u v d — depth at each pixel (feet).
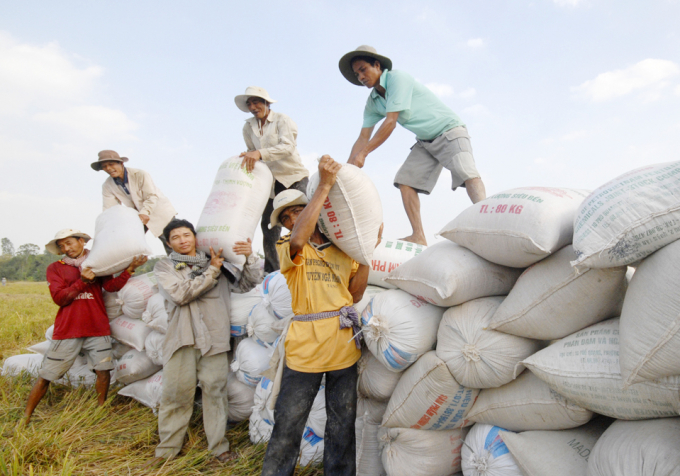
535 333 7.01
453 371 7.63
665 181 5.62
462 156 13.15
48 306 41.27
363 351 9.40
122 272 13.51
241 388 12.22
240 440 11.59
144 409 13.39
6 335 25.04
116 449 10.78
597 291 6.43
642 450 5.47
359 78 13.53
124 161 15.72
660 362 5.24
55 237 13.46
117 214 12.99
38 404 13.99
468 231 7.84
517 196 7.47
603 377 5.95
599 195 6.02
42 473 9.36
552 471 6.57
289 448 7.65
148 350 13.26
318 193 7.46
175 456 10.66
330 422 8.02
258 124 15.74
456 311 7.86
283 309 10.47
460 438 8.55
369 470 9.66
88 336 13.38
